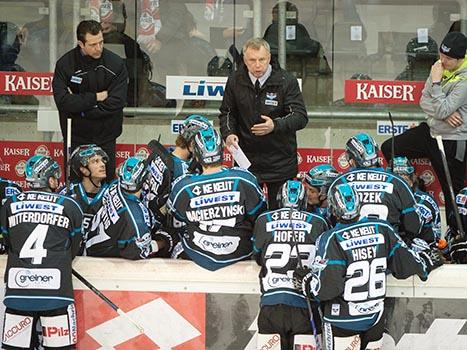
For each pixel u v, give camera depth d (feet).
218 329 59.21
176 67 78.89
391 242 54.75
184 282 59.06
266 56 63.46
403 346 59.11
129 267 59.21
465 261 61.98
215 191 57.72
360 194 57.57
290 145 66.44
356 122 78.59
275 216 56.49
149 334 59.41
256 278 58.80
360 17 78.43
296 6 78.43
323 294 53.21
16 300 55.88
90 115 69.62
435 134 72.02
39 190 57.36
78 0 78.38
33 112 78.43
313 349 56.18
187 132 62.08
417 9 78.28
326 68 78.64
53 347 56.54
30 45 78.43
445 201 73.20
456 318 58.85
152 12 78.48
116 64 70.13
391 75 78.59
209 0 78.59
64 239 56.59
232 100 66.28
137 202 59.11
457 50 69.72
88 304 59.31
